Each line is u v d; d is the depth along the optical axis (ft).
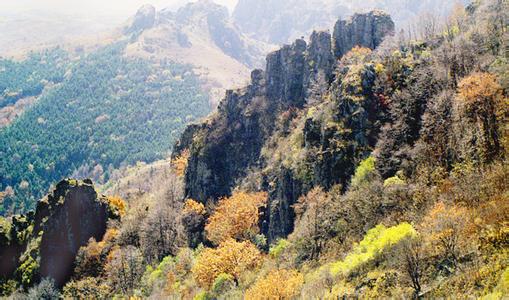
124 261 418.72
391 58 374.43
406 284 166.81
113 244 476.54
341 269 203.82
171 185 571.69
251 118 546.67
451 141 260.21
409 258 166.50
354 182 294.66
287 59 544.62
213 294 282.97
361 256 200.85
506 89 259.60
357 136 328.08
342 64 466.70
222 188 528.63
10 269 485.56
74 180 519.60
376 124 329.52
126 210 565.53
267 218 402.11
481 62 314.35
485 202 184.24
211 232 420.36
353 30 530.27
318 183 336.08
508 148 223.71
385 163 290.15
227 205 438.40
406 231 189.98
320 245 271.69
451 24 469.16
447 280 156.25
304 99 514.68
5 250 493.36
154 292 356.38
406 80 340.80
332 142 335.26
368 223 246.27
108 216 525.75
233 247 313.12
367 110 337.72
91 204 516.73
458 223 170.91
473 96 254.06
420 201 227.20
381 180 278.87
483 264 153.17
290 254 288.71
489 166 221.66
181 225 471.21
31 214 522.88
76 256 480.23
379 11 535.60
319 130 366.84
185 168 596.70
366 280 182.09
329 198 300.61
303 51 544.21
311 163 357.20
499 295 137.39
